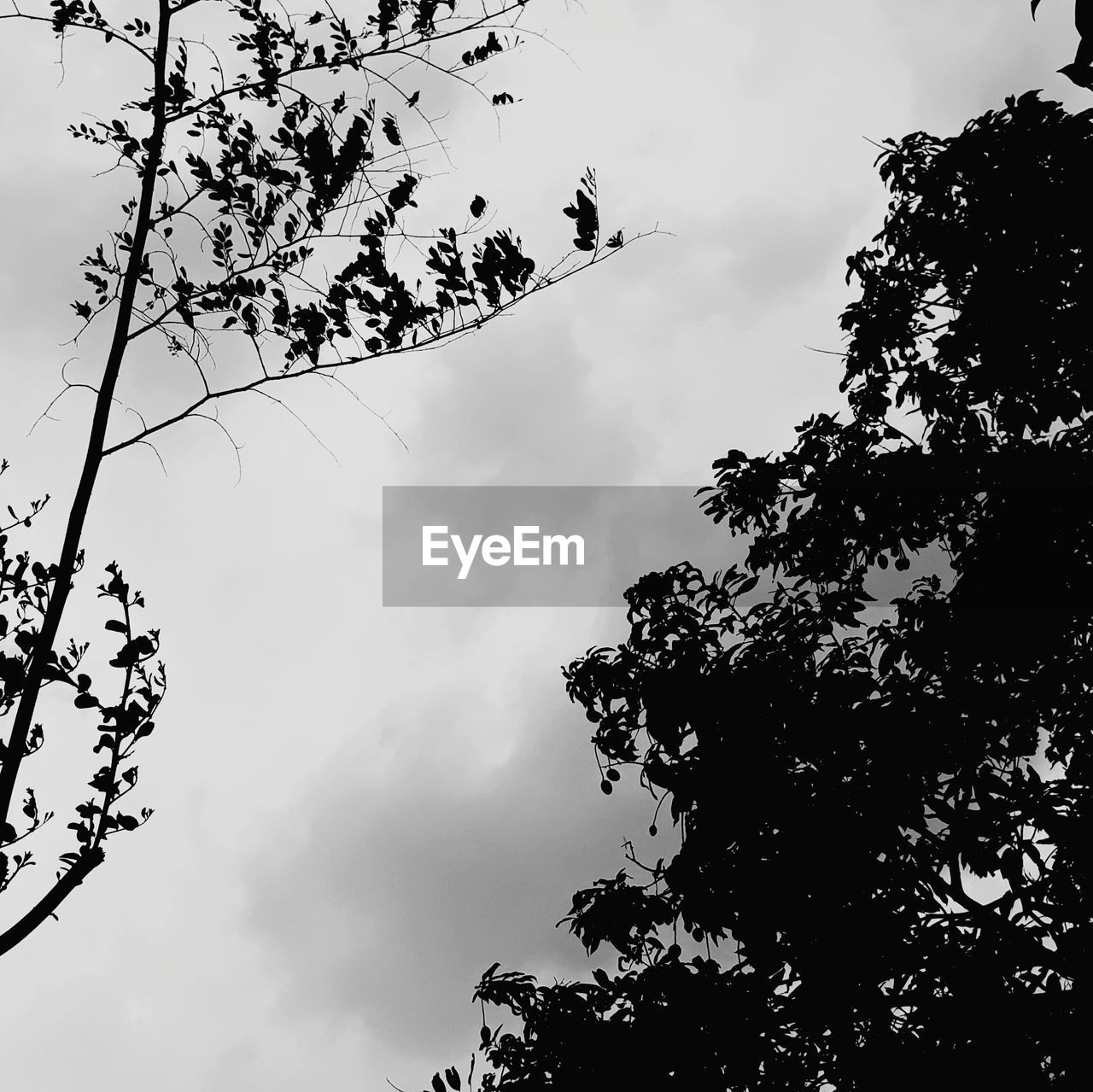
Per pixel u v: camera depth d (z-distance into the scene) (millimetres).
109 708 4695
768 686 7355
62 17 5305
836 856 6711
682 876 7297
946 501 7980
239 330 5387
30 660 4672
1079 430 7699
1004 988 6281
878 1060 6035
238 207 5359
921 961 6453
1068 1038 5734
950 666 7723
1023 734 7957
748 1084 6668
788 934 6781
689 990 6965
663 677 7672
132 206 5523
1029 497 7332
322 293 5375
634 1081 6578
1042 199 7105
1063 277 7164
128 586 4855
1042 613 7180
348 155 5320
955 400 8023
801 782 7184
